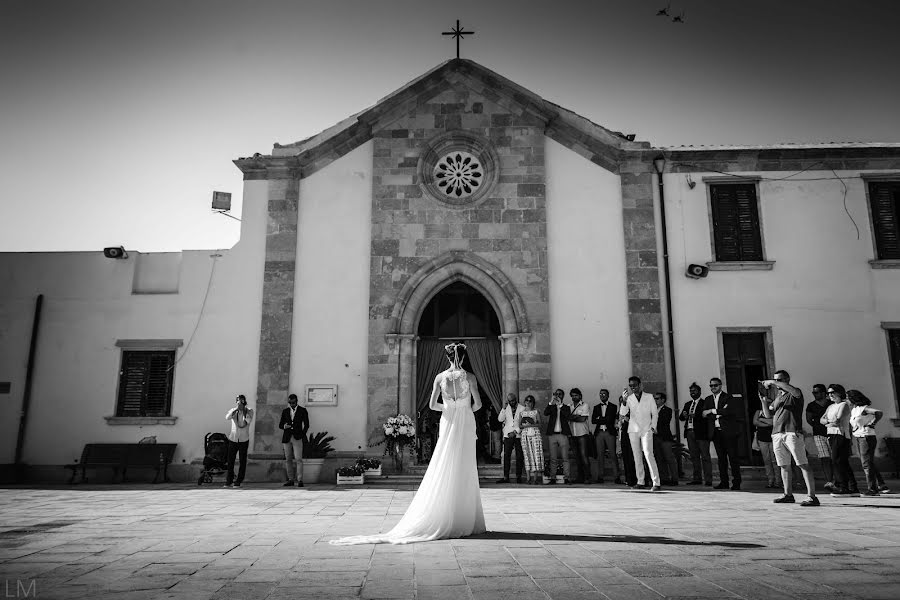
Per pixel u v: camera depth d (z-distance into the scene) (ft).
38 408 52.01
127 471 51.01
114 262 54.29
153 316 53.21
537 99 54.90
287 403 51.13
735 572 15.94
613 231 53.62
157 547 20.17
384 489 42.29
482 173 55.47
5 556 18.83
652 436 39.83
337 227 54.39
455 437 22.22
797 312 51.60
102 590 14.53
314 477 48.08
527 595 13.79
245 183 55.26
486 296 53.57
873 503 31.83
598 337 51.88
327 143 55.26
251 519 27.12
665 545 19.80
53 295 53.78
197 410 51.55
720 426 41.73
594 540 20.80
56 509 31.09
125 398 52.37
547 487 42.75
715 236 53.31
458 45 57.06
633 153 54.03
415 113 55.83
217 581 15.35
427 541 20.65
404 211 54.19
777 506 30.94
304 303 53.06
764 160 53.93
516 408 47.93
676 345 51.37
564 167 54.90
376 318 52.49
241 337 52.60
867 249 52.49
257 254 53.93
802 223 53.01
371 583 14.97
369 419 50.72
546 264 53.06
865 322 51.34
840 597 13.53
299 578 15.57
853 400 37.63
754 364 51.42
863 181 53.62
